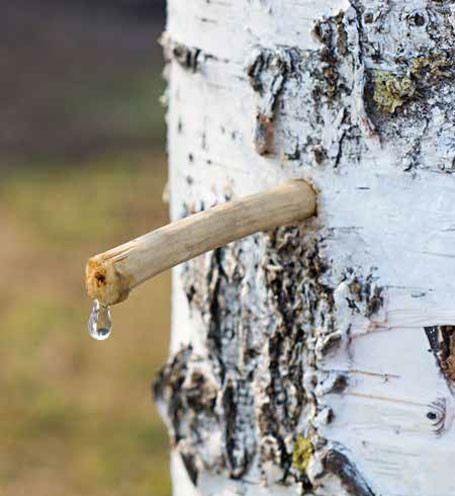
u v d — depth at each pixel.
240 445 1.26
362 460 1.21
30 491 2.99
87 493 2.96
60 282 4.18
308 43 1.19
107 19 7.39
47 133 5.66
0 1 7.61
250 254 1.24
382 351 1.20
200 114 1.27
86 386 3.49
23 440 3.21
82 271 4.26
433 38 1.17
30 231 4.61
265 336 1.24
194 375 1.29
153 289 4.14
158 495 2.91
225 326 1.26
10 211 4.80
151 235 1.15
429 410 1.19
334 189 1.20
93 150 5.45
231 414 1.27
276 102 1.21
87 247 4.45
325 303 1.21
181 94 1.29
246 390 1.26
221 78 1.24
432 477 1.20
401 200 1.18
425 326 1.19
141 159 5.34
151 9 7.46
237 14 1.22
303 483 1.23
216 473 1.28
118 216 4.71
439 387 1.19
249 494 1.26
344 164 1.19
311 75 1.19
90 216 4.73
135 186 5.03
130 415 3.33
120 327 3.85
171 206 1.33
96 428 3.27
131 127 5.73
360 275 1.20
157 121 5.81
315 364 1.22
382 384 1.20
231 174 1.25
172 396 1.30
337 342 1.21
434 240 1.18
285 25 1.20
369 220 1.19
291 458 1.24
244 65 1.22
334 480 1.22
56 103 6.04
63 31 7.14
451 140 1.17
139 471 3.05
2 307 4.00
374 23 1.17
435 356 1.19
